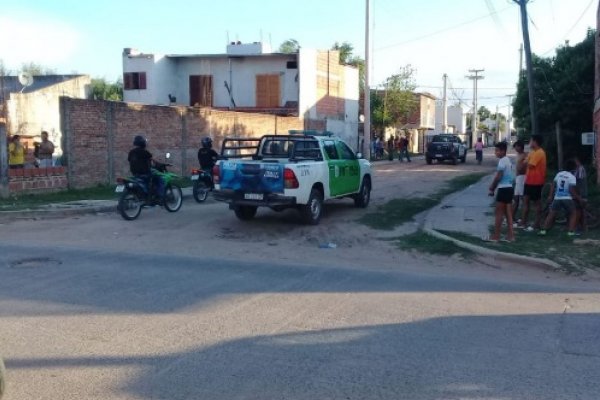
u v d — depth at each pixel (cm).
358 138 4762
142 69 4062
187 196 1845
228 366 510
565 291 796
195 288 769
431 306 706
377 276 863
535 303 729
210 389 463
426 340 582
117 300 707
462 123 9694
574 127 2719
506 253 980
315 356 535
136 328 607
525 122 2920
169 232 1209
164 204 1448
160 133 2233
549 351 554
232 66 4081
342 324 630
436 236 1149
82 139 1892
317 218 1323
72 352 539
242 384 473
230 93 4072
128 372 495
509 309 699
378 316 661
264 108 3947
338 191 1428
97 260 930
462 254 1016
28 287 759
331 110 4309
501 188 1080
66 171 1842
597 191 1773
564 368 511
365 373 496
